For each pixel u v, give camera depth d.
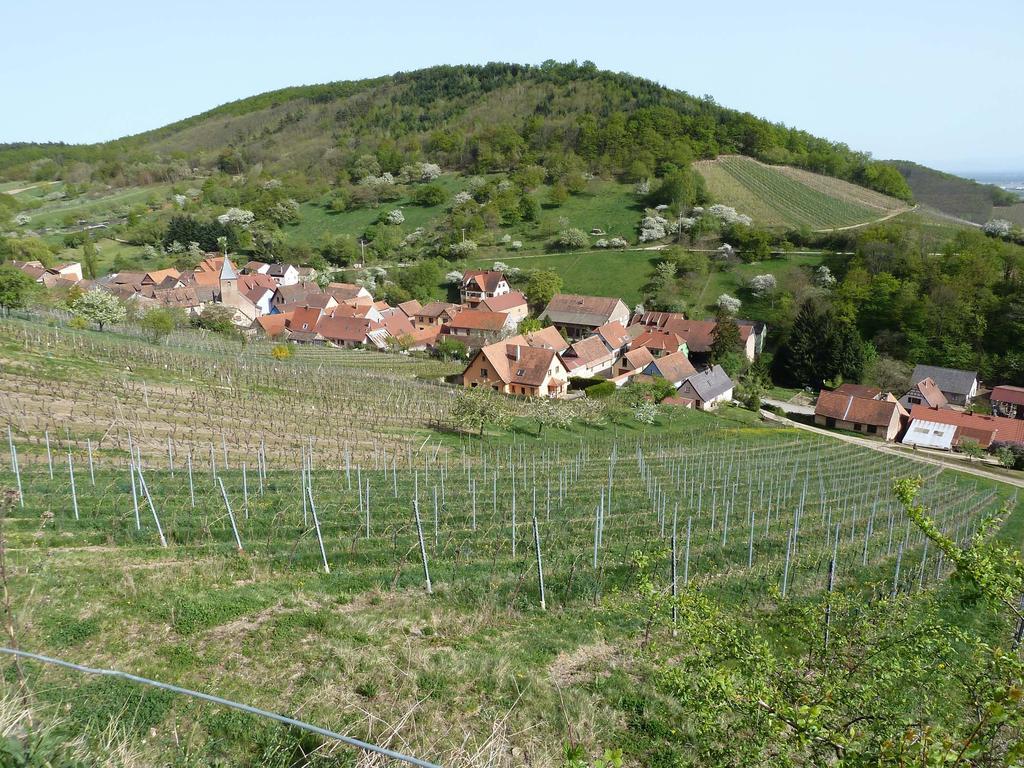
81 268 109.00
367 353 80.56
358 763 8.95
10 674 10.16
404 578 17.86
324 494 26.23
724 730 8.27
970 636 8.90
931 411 64.81
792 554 23.92
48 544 17.44
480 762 8.89
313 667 12.24
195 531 20.00
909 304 86.69
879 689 8.90
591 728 11.27
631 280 110.06
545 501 29.33
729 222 119.44
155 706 10.13
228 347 66.31
